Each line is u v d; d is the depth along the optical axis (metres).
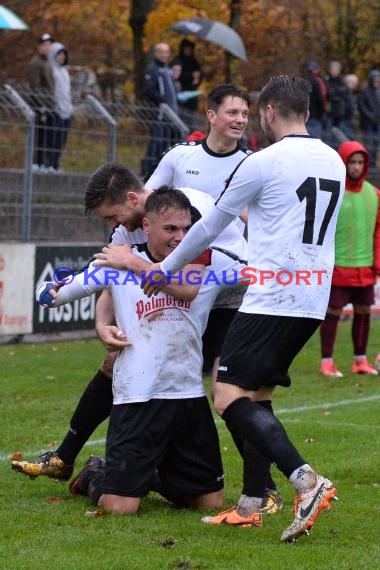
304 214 16.72
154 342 18.16
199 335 18.47
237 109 21.00
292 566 15.07
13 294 41.78
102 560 15.23
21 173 41.69
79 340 44.47
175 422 18.31
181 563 15.09
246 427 16.48
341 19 96.75
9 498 19.23
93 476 19.05
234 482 20.91
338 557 15.61
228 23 93.38
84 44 91.75
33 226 42.41
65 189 43.16
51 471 19.86
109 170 18.88
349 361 40.09
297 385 34.22
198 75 57.38
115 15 92.81
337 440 25.12
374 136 57.34
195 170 21.55
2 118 41.12
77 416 19.50
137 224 18.91
